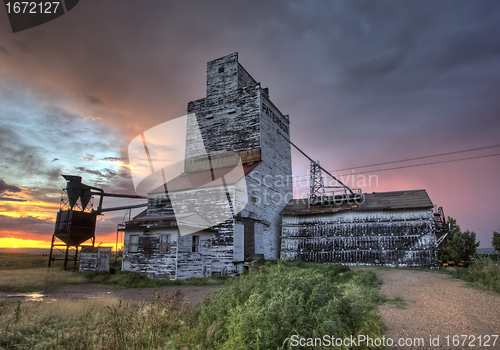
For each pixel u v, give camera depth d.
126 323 7.98
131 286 18.44
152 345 6.78
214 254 24.97
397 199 28.28
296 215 31.03
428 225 25.48
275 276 7.29
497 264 15.29
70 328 8.10
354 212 28.55
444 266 24.58
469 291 12.39
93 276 22.31
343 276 18.23
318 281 7.64
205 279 21.47
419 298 11.45
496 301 10.28
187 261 22.14
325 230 29.08
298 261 26.69
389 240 26.19
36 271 24.12
